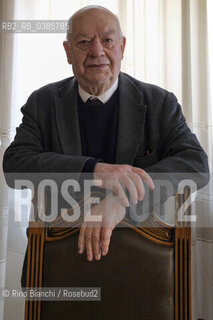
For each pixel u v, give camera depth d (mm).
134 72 1872
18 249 1805
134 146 1108
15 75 1852
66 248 840
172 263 819
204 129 1826
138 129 1120
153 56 1887
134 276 819
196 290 1739
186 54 1840
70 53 1136
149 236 840
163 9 1887
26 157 1038
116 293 818
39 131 1155
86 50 1072
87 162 954
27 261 834
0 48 1837
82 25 1066
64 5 1901
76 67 1095
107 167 935
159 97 1152
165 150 1112
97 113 1139
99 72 1072
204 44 1839
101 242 807
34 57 1896
